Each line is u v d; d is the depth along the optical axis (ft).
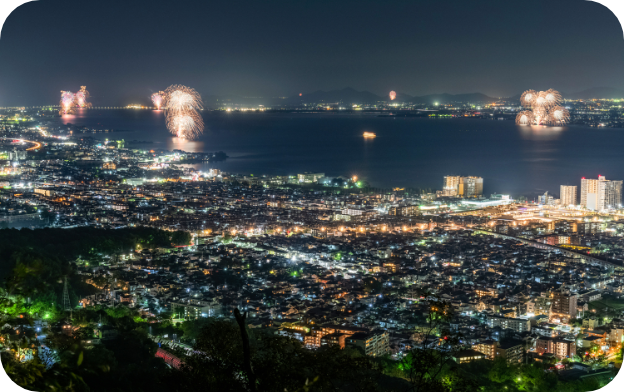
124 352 515.91
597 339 624.18
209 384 210.79
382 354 583.58
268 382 198.49
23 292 140.56
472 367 542.57
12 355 134.72
